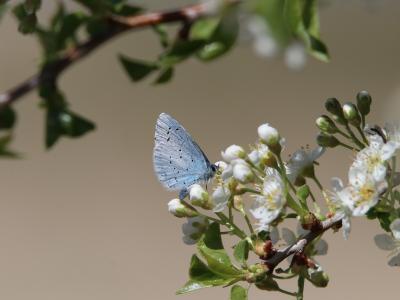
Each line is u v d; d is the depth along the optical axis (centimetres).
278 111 142
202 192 33
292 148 130
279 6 40
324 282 32
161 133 34
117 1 40
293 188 32
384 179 32
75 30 40
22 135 135
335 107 33
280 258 32
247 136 138
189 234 33
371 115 100
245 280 31
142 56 145
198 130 141
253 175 32
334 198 32
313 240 32
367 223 95
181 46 40
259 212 32
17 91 40
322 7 43
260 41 42
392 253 32
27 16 37
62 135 40
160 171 34
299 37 39
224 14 40
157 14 41
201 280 32
